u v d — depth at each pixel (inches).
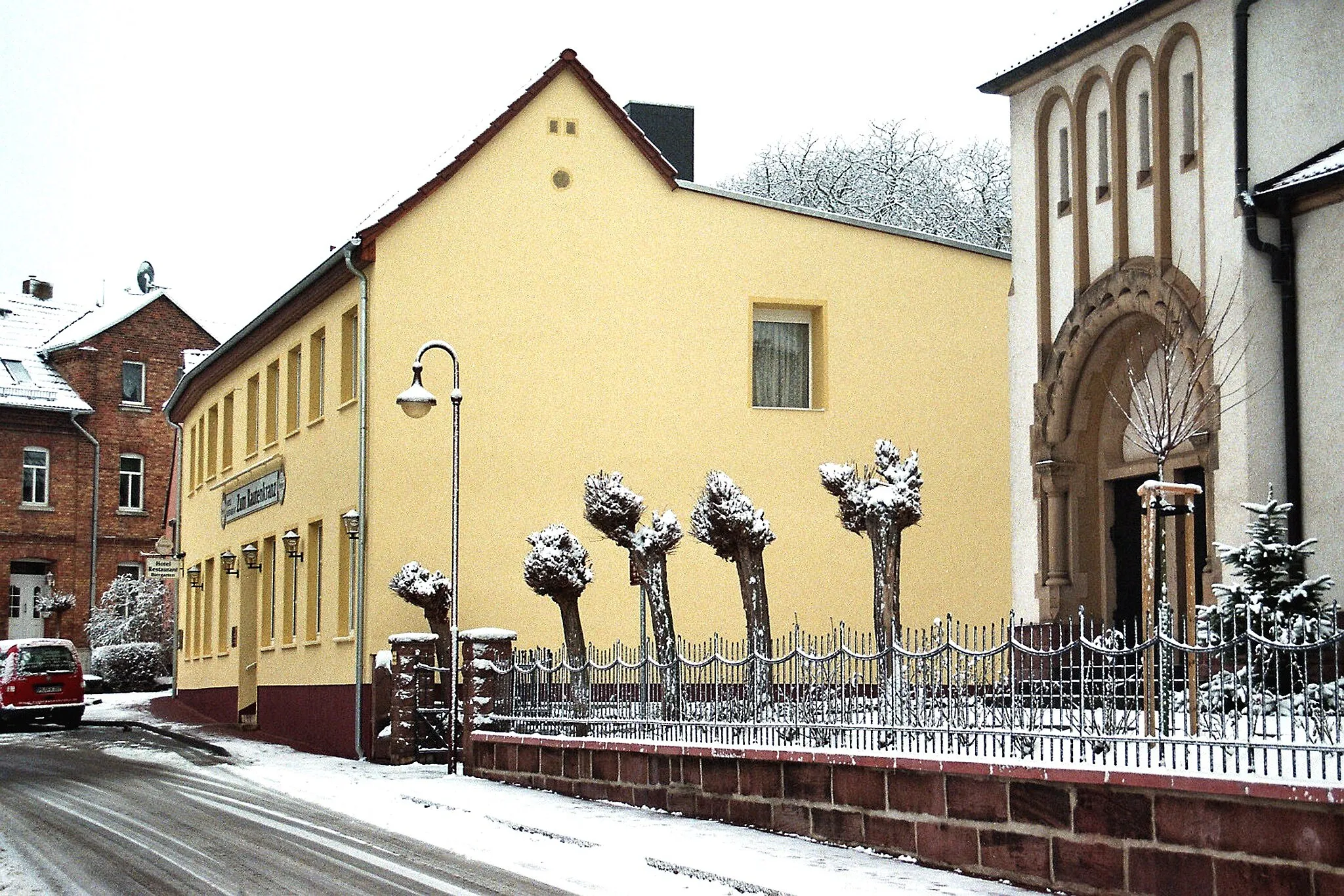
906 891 486.0
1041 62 933.2
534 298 1151.6
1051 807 488.4
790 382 1226.6
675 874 535.5
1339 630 441.1
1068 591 909.2
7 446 2394.2
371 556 1099.9
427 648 1039.6
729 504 748.6
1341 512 743.1
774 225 1217.4
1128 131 877.8
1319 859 403.9
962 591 1229.7
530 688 876.6
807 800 612.4
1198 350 798.5
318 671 1202.6
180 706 1755.7
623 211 1179.3
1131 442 891.4
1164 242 837.8
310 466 1248.2
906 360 1238.9
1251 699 443.5
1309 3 810.8
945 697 548.4
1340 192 752.3
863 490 708.7
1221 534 781.3
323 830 666.8
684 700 716.0
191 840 633.0
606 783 768.3
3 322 2605.8
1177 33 837.2
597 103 1178.0
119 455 2492.6
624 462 1160.2
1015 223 966.4
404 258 1123.9
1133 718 477.1
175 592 1923.0
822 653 724.0
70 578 2422.5
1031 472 936.9
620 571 1146.7
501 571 1120.8
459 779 908.6
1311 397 764.0
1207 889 434.6
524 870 548.1
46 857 581.0
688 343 1186.0
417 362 920.3
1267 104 798.5
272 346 1389.0
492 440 1131.3
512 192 1154.0
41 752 1187.9
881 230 1242.0
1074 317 907.4
